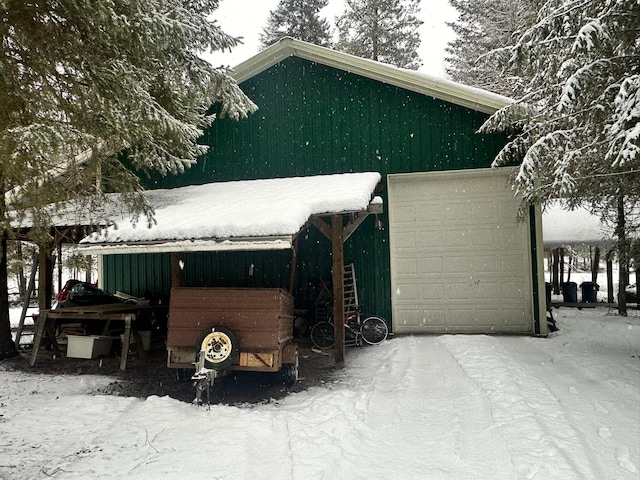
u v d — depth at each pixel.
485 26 24.31
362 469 3.93
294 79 10.93
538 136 7.41
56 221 8.46
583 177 6.47
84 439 4.61
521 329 9.68
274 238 6.36
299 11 30.64
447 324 10.02
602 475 3.73
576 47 5.79
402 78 10.00
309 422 4.99
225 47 8.74
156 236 7.00
